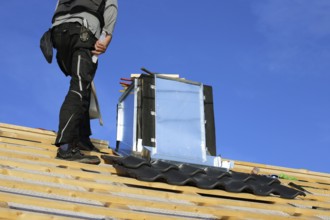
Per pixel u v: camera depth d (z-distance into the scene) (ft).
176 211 11.10
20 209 9.09
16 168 11.84
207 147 17.44
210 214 11.37
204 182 13.97
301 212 13.37
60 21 14.10
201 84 18.29
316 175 21.49
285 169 21.18
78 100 13.60
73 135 13.56
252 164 20.93
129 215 9.72
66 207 9.46
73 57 13.98
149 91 17.44
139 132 16.90
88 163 13.76
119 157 14.55
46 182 11.21
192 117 17.61
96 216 9.53
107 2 14.29
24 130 17.66
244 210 12.67
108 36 14.32
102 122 16.46
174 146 16.83
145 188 13.11
